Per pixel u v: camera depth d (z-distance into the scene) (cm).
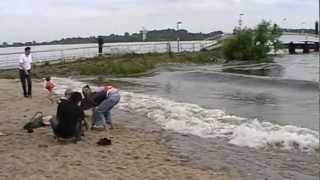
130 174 995
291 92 2877
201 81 3638
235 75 3797
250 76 3706
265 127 1622
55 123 1259
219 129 1547
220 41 8000
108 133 1408
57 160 1087
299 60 6631
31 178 953
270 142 1356
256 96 2723
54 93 2400
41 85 3012
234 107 2242
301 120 1853
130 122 1642
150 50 7156
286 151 1273
